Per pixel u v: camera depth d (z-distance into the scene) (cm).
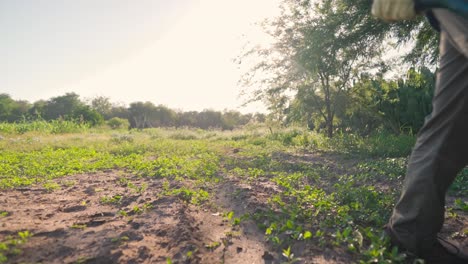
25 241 236
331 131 1309
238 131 2016
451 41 174
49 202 388
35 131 2112
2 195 430
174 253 230
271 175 580
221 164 732
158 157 905
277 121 1418
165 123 5866
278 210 335
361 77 1282
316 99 1312
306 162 756
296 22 1146
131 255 225
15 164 725
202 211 347
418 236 205
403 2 176
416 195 201
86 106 3384
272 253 238
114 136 1777
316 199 371
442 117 190
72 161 788
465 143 188
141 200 385
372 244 226
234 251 244
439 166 193
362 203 351
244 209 350
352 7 1012
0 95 5744
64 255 222
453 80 184
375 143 961
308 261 221
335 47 1048
